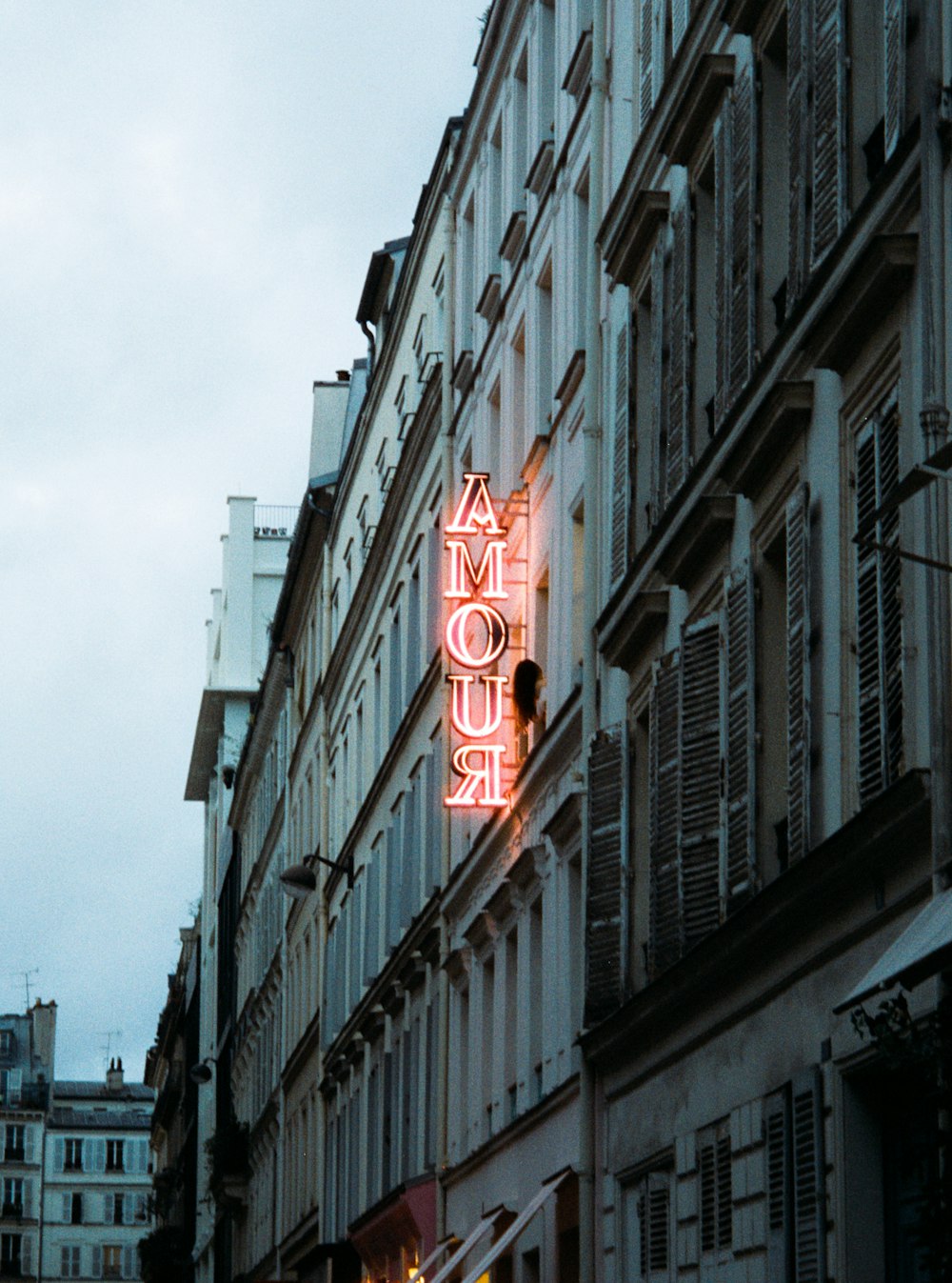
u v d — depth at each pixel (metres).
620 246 24.70
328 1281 47.75
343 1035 49.25
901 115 15.35
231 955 84.75
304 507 58.62
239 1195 73.44
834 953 16.73
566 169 29.47
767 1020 18.50
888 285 15.62
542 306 31.23
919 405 15.18
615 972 23.94
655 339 23.16
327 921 54.62
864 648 16.16
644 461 24.28
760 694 19.05
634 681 24.20
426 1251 35.72
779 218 19.38
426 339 41.84
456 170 38.25
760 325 19.27
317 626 59.50
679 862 20.59
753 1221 18.55
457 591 31.86
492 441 34.75
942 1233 12.20
